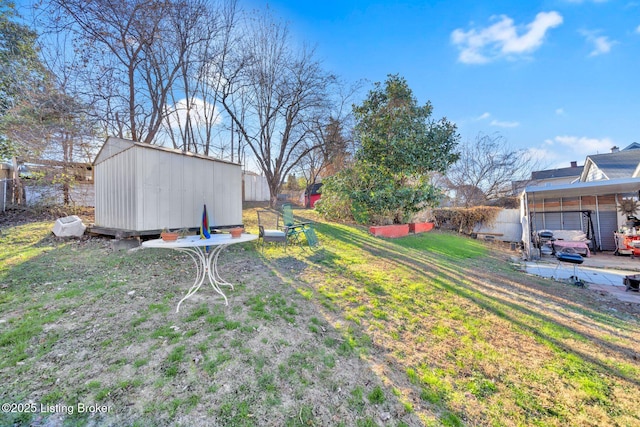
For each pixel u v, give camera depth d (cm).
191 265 482
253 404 179
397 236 972
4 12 753
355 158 1153
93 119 880
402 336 287
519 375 237
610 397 215
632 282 506
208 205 712
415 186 1077
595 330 330
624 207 1058
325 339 266
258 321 283
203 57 1143
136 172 566
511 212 1260
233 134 1444
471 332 305
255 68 1252
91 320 272
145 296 337
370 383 212
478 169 1672
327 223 1024
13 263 444
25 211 849
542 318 355
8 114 731
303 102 1300
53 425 153
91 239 632
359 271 500
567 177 2223
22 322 264
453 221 1363
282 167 1421
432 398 203
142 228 571
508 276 575
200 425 160
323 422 172
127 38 919
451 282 478
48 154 822
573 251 878
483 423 186
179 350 226
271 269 479
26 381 185
